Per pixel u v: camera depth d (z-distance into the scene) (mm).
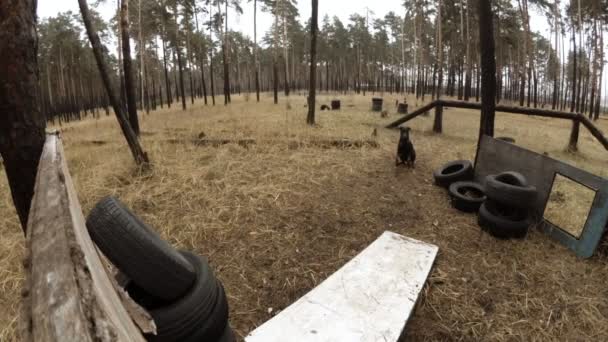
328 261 3424
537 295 2922
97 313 488
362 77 69562
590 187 3510
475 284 3059
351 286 2904
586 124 6480
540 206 4055
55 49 37844
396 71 63656
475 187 4820
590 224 3467
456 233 3928
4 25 1798
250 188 4809
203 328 1452
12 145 1916
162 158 5934
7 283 3018
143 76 29703
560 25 34906
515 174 4070
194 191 4656
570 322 2619
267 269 3273
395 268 3174
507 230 3746
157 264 1354
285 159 6109
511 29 31406
